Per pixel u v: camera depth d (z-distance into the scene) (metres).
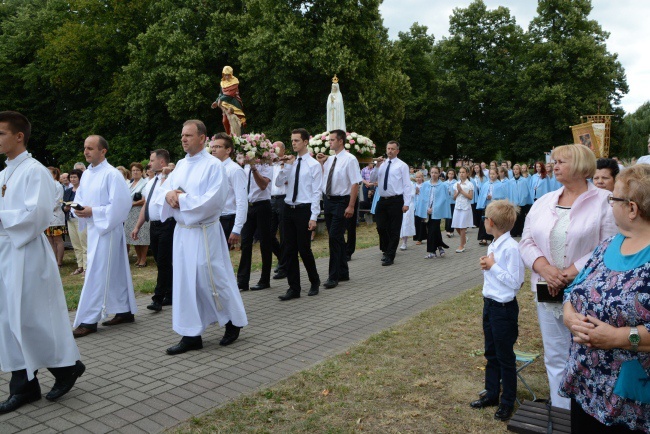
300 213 7.23
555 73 36.06
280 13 25.16
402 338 5.36
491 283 3.68
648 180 2.09
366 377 4.33
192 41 26.91
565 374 2.37
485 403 3.79
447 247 11.15
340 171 8.02
